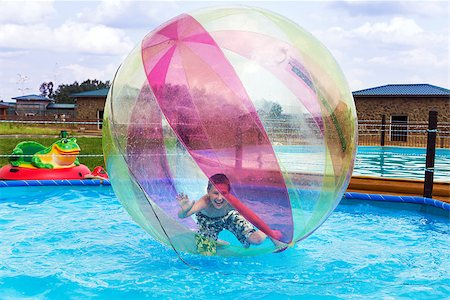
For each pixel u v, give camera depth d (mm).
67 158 9852
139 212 4113
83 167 10156
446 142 23953
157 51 3988
